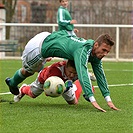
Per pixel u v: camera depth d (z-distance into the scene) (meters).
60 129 10.74
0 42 33.16
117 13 38.31
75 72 13.60
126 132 10.52
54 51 13.54
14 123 11.37
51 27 37.12
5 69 26.78
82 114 12.49
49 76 13.66
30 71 14.25
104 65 30.55
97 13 38.59
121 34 36.28
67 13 23.67
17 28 37.84
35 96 14.34
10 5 40.75
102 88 13.38
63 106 13.97
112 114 12.50
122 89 18.38
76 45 13.11
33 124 11.26
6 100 15.09
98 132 10.48
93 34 36.59
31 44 13.85
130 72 26.03
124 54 36.16
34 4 44.59
